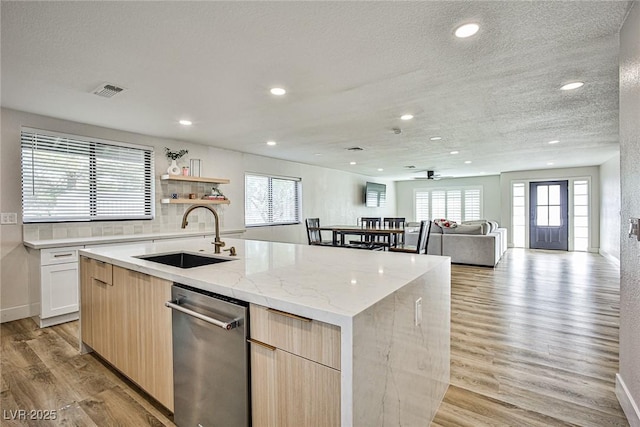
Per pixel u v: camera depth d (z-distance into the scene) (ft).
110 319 7.07
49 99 9.61
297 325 3.75
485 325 10.14
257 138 15.17
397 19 5.65
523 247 28.96
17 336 9.47
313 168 25.07
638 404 5.27
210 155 17.24
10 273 10.70
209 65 7.39
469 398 6.36
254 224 20.22
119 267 6.72
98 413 5.92
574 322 10.36
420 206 36.94
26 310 11.02
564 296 13.39
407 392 4.75
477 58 7.13
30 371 7.41
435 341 5.93
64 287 10.68
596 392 6.51
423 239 15.76
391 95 9.37
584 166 25.90
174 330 5.37
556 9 5.37
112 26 5.79
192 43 6.41
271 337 4.01
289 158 21.52
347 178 29.30
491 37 6.26
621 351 6.15
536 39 6.34
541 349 8.44
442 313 6.34
